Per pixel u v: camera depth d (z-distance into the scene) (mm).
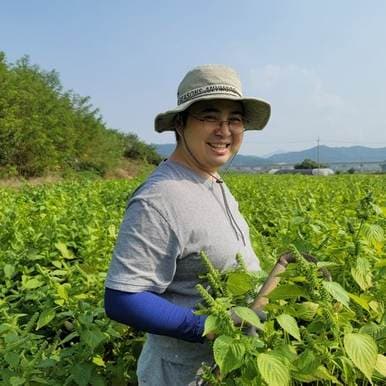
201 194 2402
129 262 2197
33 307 4027
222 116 2428
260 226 7590
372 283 2875
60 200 9953
